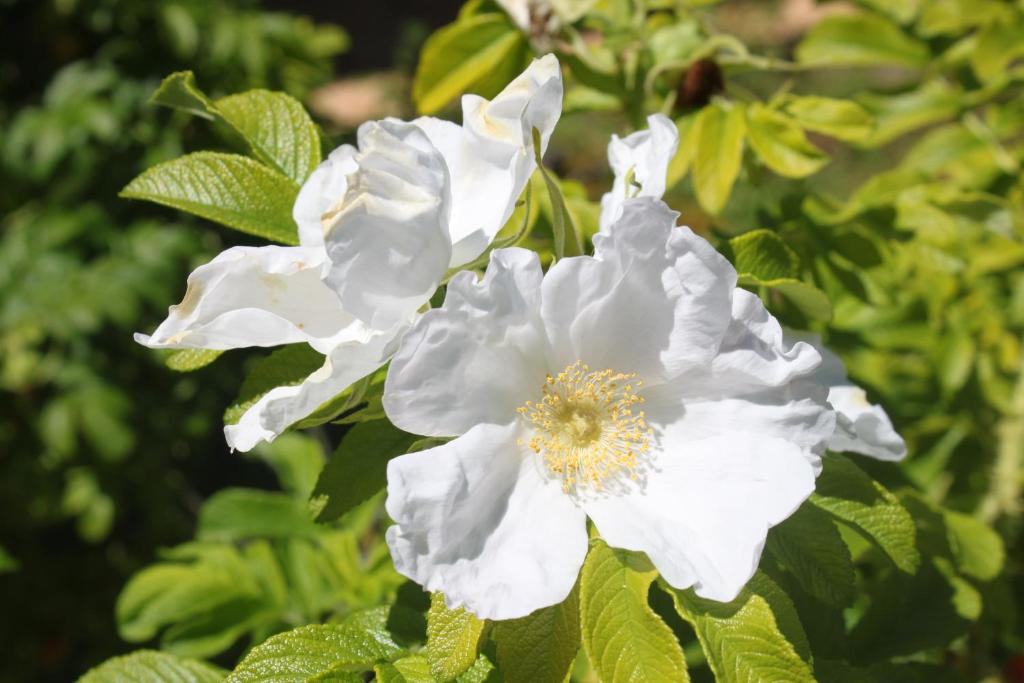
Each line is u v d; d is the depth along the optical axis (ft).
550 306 0.99
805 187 1.58
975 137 1.77
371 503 1.62
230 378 3.21
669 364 1.01
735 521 0.97
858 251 1.49
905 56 1.73
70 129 2.85
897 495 1.30
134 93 2.89
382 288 0.97
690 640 1.22
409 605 1.24
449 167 1.06
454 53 1.52
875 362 1.75
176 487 3.20
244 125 1.22
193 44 2.86
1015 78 1.70
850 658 1.28
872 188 1.67
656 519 0.99
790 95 1.51
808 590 1.07
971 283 1.87
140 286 2.82
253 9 3.18
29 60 3.22
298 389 0.97
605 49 1.59
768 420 1.00
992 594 1.62
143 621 1.51
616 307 1.00
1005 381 1.90
